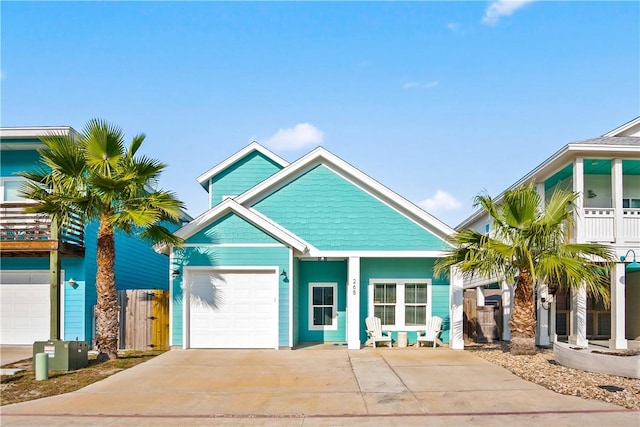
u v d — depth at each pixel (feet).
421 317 54.49
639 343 56.18
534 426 25.90
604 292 43.39
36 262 54.54
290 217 52.60
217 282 50.01
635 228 51.60
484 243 43.73
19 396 32.96
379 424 26.63
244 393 33.12
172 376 38.01
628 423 26.16
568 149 50.83
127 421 27.50
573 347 43.24
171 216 47.67
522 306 45.21
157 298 51.80
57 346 40.32
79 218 49.21
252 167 67.26
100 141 43.45
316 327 55.93
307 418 27.81
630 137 57.62
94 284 54.95
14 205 50.60
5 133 51.21
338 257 52.47
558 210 43.14
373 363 42.37
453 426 26.12
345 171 52.70
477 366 40.88
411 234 52.13
